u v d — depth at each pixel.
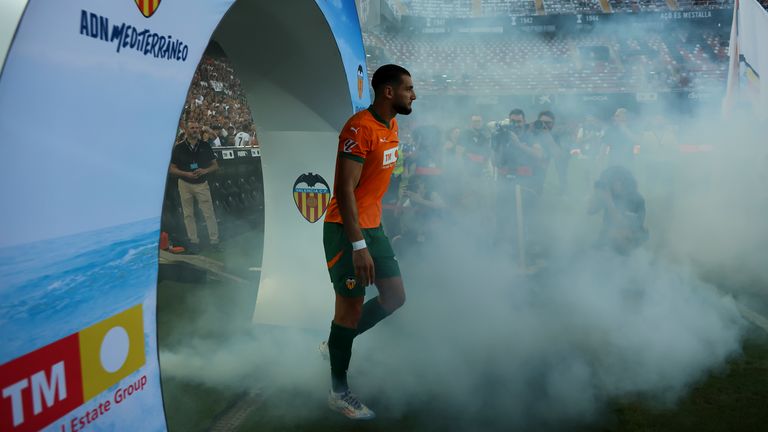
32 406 1.17
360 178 2.37
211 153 6.05
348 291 2.36
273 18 2.81
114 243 1.36
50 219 1.17
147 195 1.46
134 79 1.38
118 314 1.40
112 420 1.40
